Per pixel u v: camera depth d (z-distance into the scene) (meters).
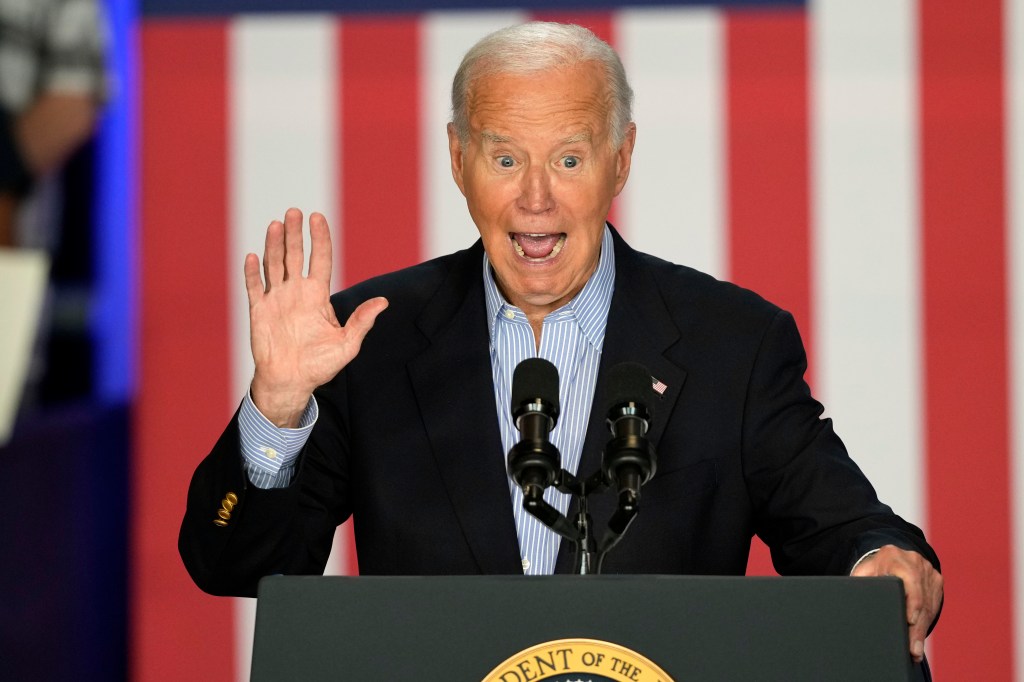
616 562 7.44
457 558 7.55
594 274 8.02
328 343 6.81
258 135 13.22
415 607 5.41
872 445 12.85
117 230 13.16
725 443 7.69
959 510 12.77
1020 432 12.73
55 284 13.01
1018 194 12.77
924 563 6.31
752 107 12.97
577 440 7.89
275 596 5.44
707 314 8.00
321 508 7.70
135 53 13.21
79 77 12.92
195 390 13.23
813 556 7.41
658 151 13.01
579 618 5.36
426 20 13.19
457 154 8.01
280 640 5.41
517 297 7.90
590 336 8.00
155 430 13.24
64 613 13.05
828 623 5.32
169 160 13.21
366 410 7.88
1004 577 12.73
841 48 12.92
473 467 7.65
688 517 7.55
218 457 6.91
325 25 13.21
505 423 7.88
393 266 13.17
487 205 7.47
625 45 13.04
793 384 7.88
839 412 12.87
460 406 7.79
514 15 13.15
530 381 5.86
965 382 12.80
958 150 12.84
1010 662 12.71
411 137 13.19
